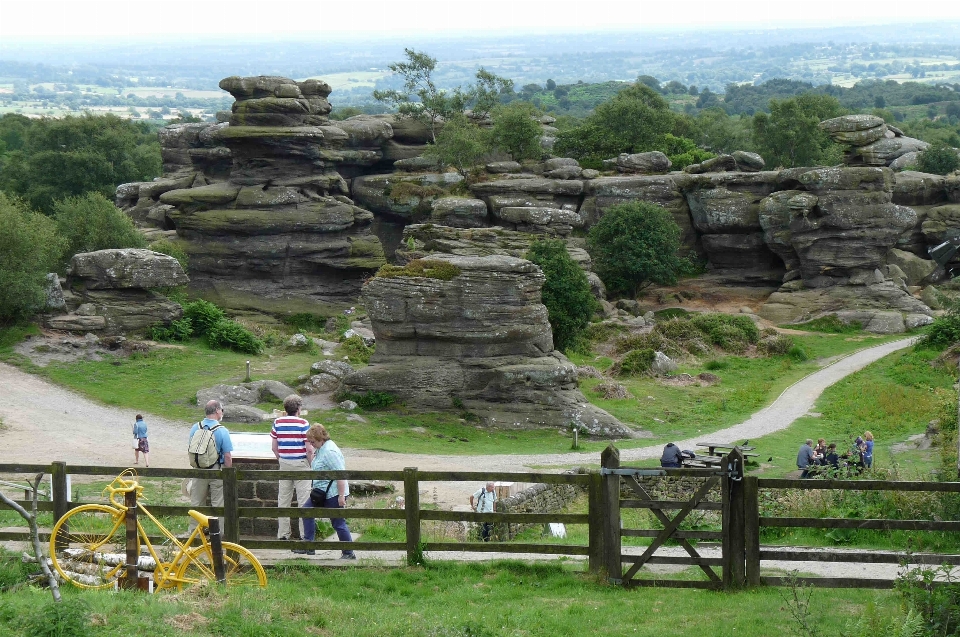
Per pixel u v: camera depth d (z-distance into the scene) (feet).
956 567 48.88
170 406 141.90
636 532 50.93
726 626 44.86
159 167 383.45
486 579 51.90
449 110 324.39
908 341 230.07
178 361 167.43
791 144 363.15
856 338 236.63
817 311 252.01
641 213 255.70
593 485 51.16
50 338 167.12
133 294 182.70
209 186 263.70
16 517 63.46
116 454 112.06
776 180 269.03
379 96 327.26
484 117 333.83
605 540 51.19
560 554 56.70
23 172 362.33
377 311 152.35
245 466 58.70
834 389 184.14
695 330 221.25
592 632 44.34
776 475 113.09
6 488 74.64
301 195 258.16
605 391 174.29
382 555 56.08
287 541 52.34
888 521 48.65
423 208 284.20
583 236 274.98
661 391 182.91
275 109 257.75
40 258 171.63
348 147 299.58
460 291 150.61
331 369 158.30
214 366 167.02
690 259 275.18
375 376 149.79
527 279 153.69
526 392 149.69
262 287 255.09
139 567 48.47
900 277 262.06
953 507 60.80
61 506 51.31
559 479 51.26
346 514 51.96
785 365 207.41
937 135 500.33
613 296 261.44
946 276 272.72
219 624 41.11
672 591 50.01
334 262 257.55
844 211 254.68
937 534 59.62
